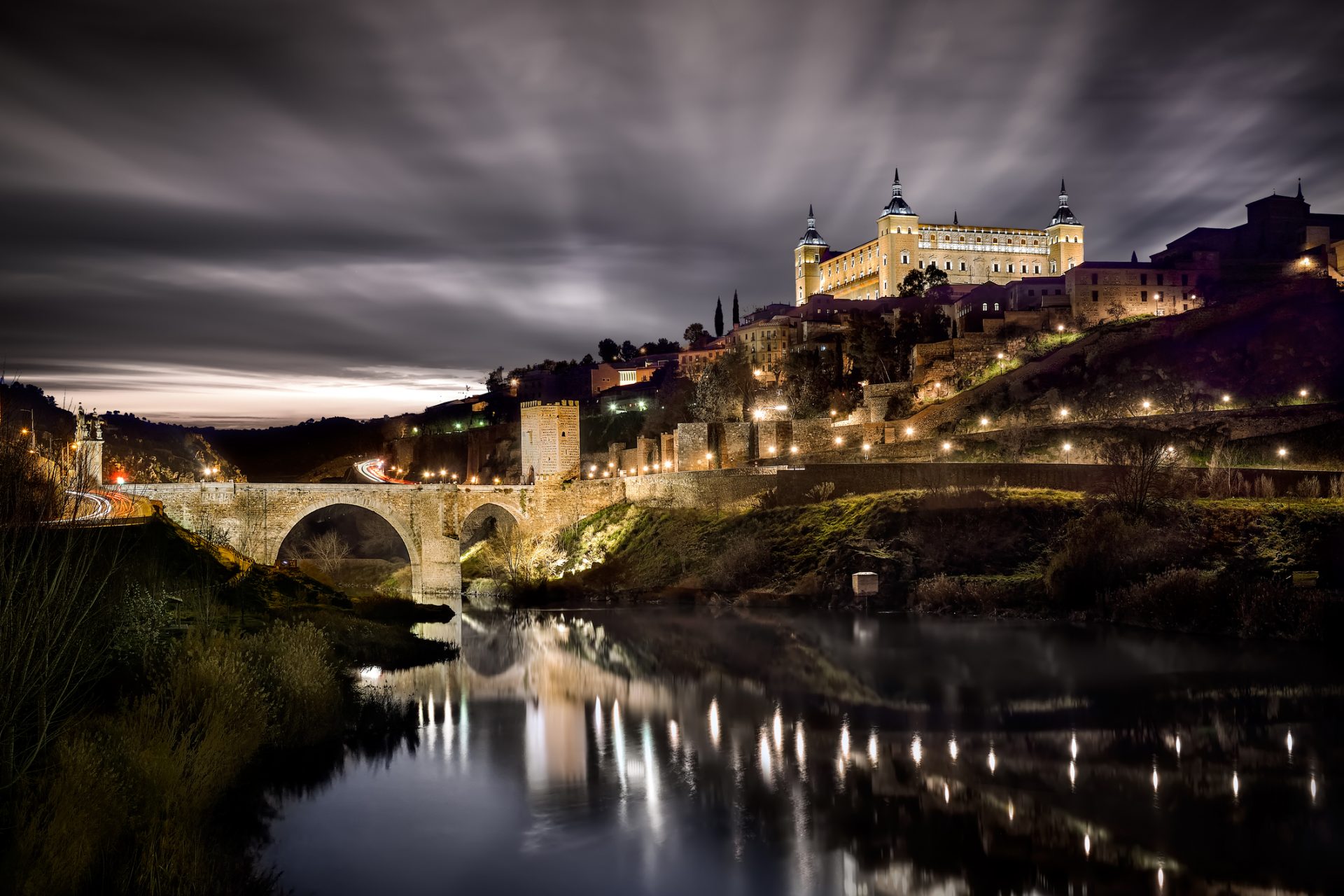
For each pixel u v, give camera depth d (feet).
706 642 277.64
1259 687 197.16
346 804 146.51
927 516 325.83
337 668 200.75
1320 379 460.96
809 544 347.36
